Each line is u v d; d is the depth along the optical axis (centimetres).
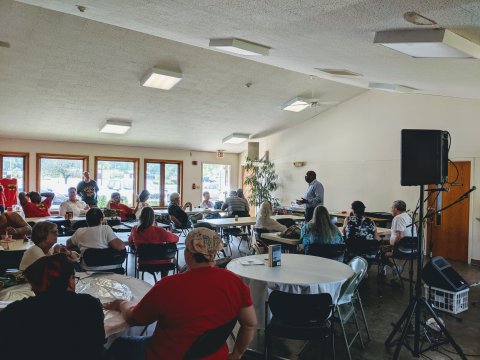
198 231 159
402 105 707
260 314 266
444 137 288
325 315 228
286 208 902
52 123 743
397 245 448
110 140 881
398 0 157
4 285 221
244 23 244
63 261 137
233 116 830
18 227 416
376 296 427
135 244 391
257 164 1030
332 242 373
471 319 357
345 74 422
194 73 621
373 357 279
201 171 1061
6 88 596
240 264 306
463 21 177
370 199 764
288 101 771
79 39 491
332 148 848
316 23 214
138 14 272
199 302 147
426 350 284
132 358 176
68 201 637
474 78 319
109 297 201
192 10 233
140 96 677
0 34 466
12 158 800
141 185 959
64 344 124
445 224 638
